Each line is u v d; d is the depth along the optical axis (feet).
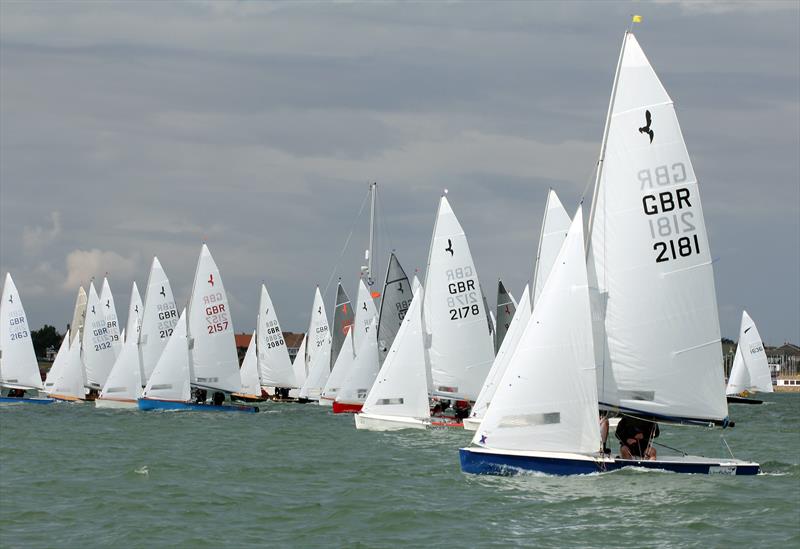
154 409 407.64
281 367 566.36
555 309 158.40
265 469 196.75
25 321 474.90
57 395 478.59
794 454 238.48
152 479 183.11
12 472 194.29
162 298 432.66
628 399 162.09
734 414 501.56
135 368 429.79
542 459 159.12
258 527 137.08
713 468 164.35
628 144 161.58
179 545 126.72
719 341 162.50
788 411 546.26
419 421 282.56
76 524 140.05
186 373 409.28
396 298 341.21
